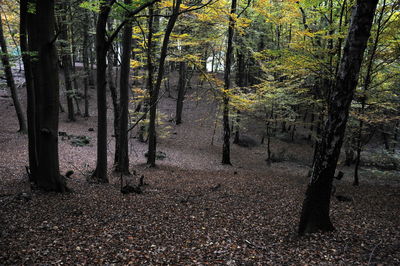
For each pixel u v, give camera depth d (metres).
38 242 5.14
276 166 20.14
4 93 27.42
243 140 25.31
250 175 15.45
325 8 12.32
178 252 5.14
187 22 14.45
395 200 10.28
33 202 7.14
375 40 10.63
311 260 4.76
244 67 26.75
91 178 10.72
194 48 17.22
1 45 15.84
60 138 18.69
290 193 10.90
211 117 29.12
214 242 5.64
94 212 7.05
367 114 12.34
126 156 13.02
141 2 8.81
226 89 16.06
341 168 20.38
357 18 4.93
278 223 6.96
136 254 4.98
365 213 7.96
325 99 13.22
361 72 12.43
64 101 28.62
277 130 28.56
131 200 8.45
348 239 5.57
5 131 18.48
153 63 14.84
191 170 15.88
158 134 20.83
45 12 7.19
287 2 13.87
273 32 23.91
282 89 15.14
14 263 4.32
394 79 11.77
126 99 12.31
